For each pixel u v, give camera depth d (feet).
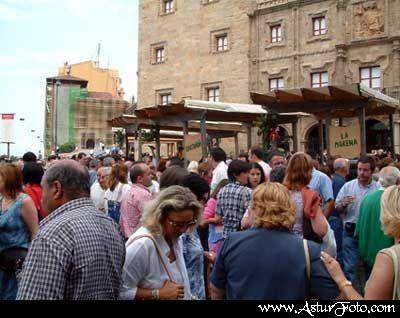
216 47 130.31
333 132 51.98
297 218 19.04
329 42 108.58
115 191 30.91
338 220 30.40
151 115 63.77
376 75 102.99
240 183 24.44
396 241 11.32
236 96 124.16
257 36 120.78
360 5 104.47
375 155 50.52
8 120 69.00
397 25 99.50
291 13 114.73
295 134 73.00
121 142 115.96
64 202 11.16
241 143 121.29
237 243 12.38
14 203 19.58
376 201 22.02
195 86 133.28
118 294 11.05
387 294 10.41
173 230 13.34
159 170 41.68
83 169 11.48
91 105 276.21
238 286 11.87
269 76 118.32
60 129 273.75
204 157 57.77
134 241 13.10
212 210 24.89
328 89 48.06
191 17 135.33
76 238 10.07
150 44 145.18
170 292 12.94
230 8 126.41
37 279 9.65
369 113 65.82
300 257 11.75
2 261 18.98
